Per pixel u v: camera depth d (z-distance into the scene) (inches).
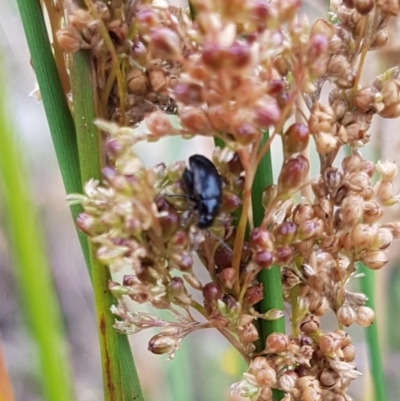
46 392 4.0
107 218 3.8
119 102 4.0
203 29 3.5
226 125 3.6
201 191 3.8
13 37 5.0
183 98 3.6
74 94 3.9
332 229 4.1
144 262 3.9
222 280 3.9
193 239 3.9
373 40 4.0
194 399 7.1
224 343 8.0
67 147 4.0
